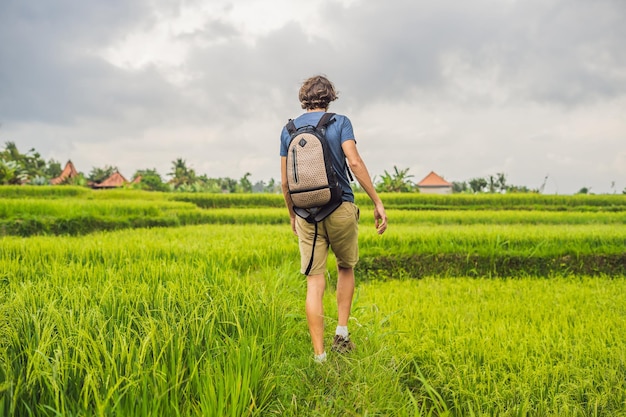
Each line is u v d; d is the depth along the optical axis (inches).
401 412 95.1
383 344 127.6
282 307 145.3
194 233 399.5
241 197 1222.3
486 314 164.4
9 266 197.6
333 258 292.8
